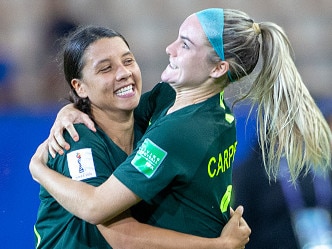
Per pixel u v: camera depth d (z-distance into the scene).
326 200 13.69
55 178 9.41
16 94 21.67
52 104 20.50
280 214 13.81
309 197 13.73
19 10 23.78
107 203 8.89
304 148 10.42
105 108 10.16
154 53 23.98
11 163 16.69
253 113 16.25
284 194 13.80
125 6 24.97
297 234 13.73
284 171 13.63
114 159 9.99
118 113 10.18
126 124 10.36
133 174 8.91
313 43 24.02
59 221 10.12
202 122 9.16
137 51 24.09
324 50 23.89
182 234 9.30
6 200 16.33
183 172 9.00
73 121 9.91
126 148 10.50
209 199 9.58
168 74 9.46
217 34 9.14
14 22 23.59
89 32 10.10
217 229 9.91
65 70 10.37
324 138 10.02
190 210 9.49
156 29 24.50
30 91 21.69
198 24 9.24
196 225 9.57
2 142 16.86
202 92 9.43
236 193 14.08
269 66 9.57
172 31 24.47
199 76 9.30
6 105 20.61
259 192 13.97
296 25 24.33
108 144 10.05
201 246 9.30
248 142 16.19
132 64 10.18
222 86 9.53
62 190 9.18
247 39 9.28
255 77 9.95
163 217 9.42
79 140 9.63
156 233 9.19
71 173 9.45
